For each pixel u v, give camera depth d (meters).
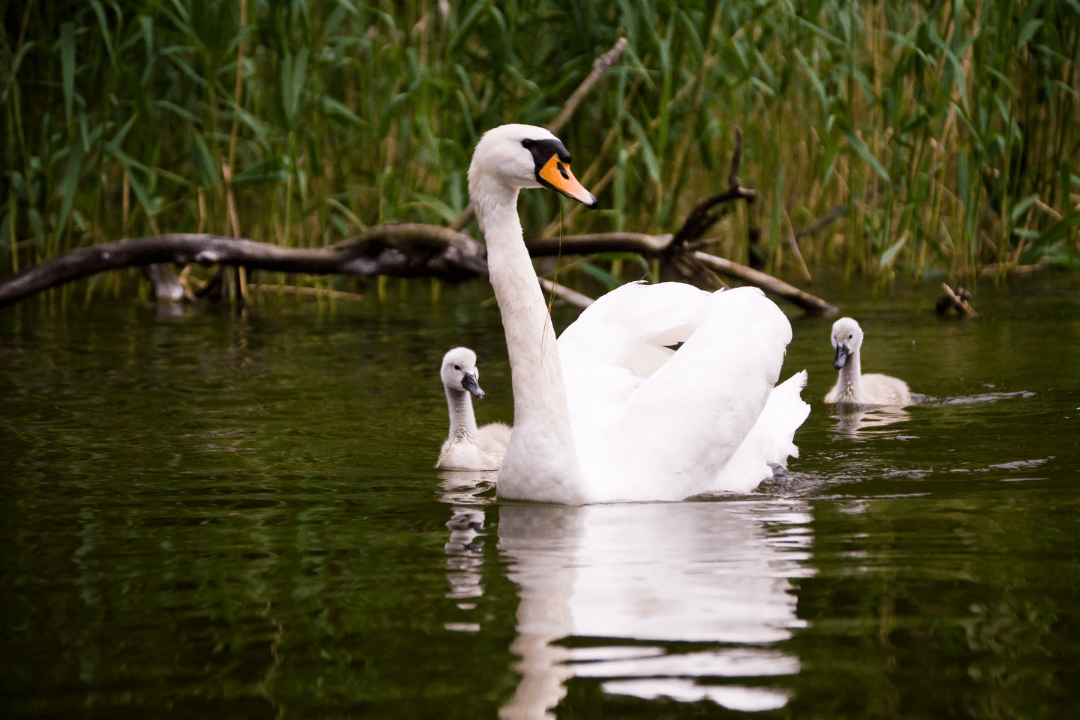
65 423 11.39
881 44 21.27
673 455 8.86
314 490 8.95
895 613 5.94
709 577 6.57
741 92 20.86
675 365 9.39
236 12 19.23
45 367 14.56
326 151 22.14
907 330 16.56
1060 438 10.14
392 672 5.32
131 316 19.48
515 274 8.84
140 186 18.73
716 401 9.06
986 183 21.39
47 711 5.02
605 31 19.73
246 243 17.03
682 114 20.25
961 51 19.20
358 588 6.49
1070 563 6.64
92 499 8.57
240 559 7.07
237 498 8.66
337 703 5.02
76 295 22.53
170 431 11.05
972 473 9.05
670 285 10.26
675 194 20.94
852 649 5.50
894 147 20.05
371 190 20.59
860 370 13.88
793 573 6.62
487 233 8.95
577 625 5.85
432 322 18.34
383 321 18.58
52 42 19.25
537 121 19.62
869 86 19.98
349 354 15.45
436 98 20.44
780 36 20.45
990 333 15.97
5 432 10.98
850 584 6.39
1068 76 20.92
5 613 6.16
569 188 8.68
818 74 21.77
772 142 21.00
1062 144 21.00
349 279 24.05
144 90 18.75
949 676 5.20
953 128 20.94
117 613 6.14
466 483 9.27
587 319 10.32
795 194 24.28
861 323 17.33
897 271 22.80
